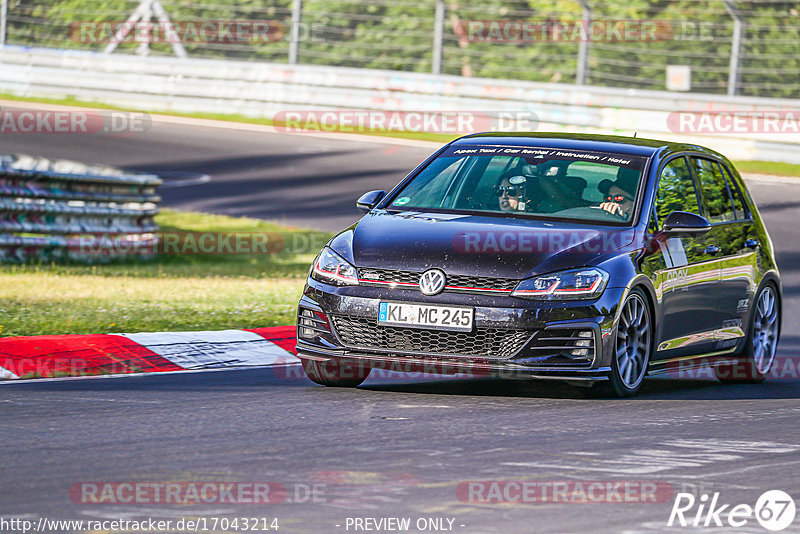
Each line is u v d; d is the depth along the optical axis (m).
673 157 30.39
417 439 21.52
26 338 31.80
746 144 84.38
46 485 17.56
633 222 27.75
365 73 94.38
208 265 55.03
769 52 110.88
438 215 27.89
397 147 87.00
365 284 26.14
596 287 25.78
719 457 20.62
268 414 23.94
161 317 37.84
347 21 117.94
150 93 98.06
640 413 25.11
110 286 45.66
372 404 25.36
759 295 32.34
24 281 45.59
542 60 113.75
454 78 92.75
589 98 89.44
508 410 24.91
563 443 21.48
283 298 44.22
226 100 96.69
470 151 30.22
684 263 28.81
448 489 17.62
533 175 28.91
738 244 31.58
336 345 26.31
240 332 34.66
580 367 25.64
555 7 114.19
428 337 25.64
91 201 54.47
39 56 98.94
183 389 27.16
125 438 21.25
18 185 51.38
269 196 70.94
